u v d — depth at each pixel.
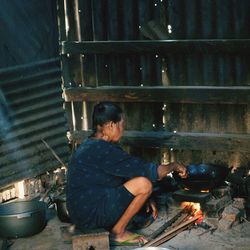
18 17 6.34
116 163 4.65
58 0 6.87
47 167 6.79
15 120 6.33
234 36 6.12
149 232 5.25
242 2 6.02
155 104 6.64
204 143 6.40
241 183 6.10
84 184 4.70
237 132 6.33
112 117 4.71
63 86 7.03
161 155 6.72
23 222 5.16
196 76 6.39
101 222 4.74
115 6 6.60
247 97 6.11
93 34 6.79
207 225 5.28
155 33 6.45
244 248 4.78
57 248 4.99
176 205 5.66
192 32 6.30
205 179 5.63
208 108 6.41
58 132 6.96
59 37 6.95
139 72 6.65
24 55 6.43
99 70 6.86
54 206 6.15
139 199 4.73
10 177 6.31
